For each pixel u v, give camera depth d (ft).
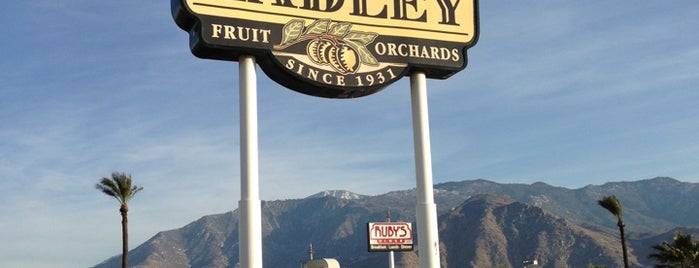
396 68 67.77
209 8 62.54
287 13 64.85
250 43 63.10
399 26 68.69
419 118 69.26
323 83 65.00
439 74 70.95
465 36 70.64
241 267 60.54
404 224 146.10
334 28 66.23
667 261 193.16
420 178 68.54
